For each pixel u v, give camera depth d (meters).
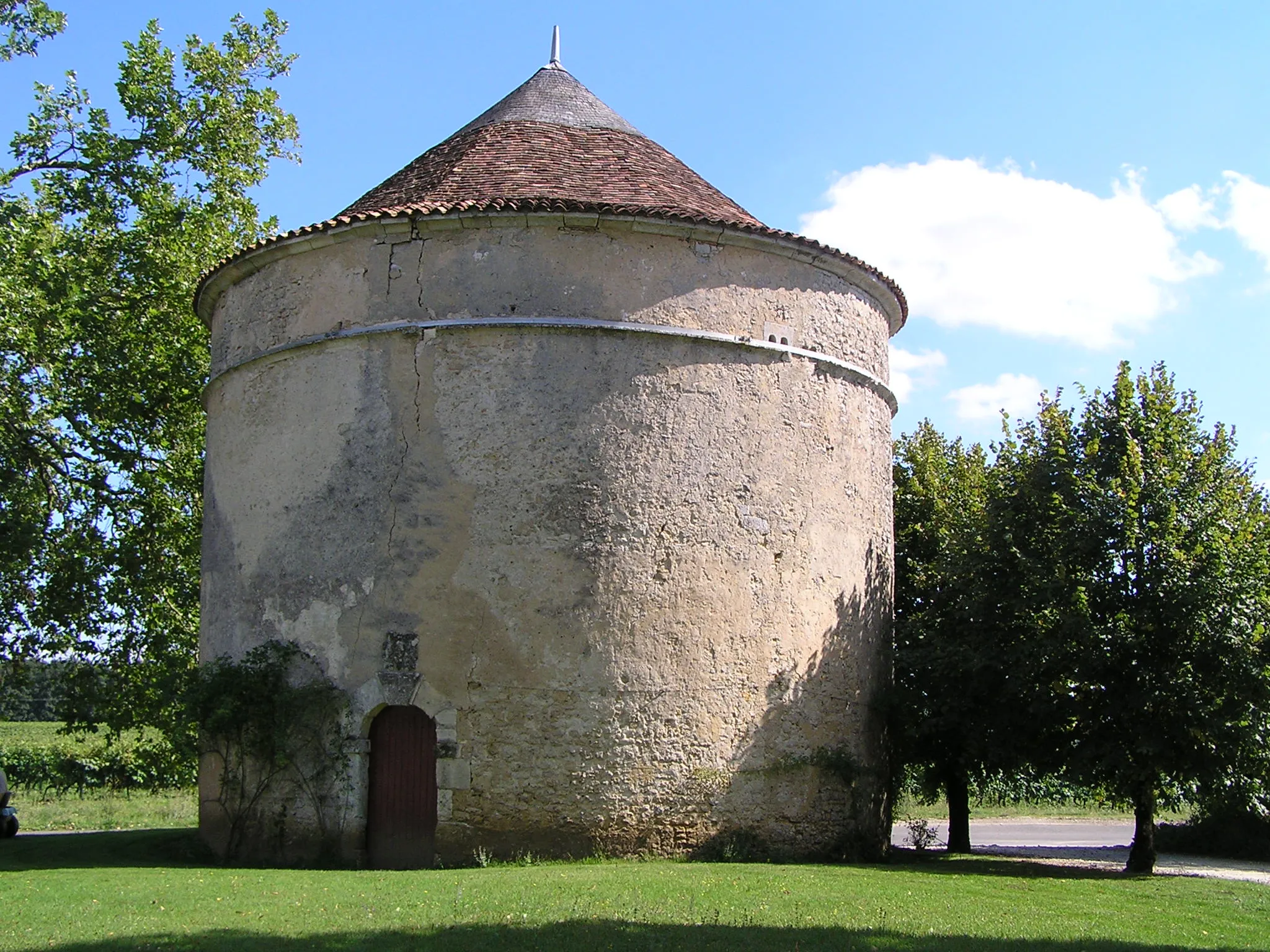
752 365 13.61
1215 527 13.69
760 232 13.63
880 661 15.02
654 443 12.91
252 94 21.56
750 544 13.26
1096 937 8.38
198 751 13.92
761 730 13.01
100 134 20.61
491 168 14.46
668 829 12.34
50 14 18.88
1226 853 19.47
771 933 7.87
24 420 19.06
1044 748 14.45
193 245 20.09
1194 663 13.45
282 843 12.59
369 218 13.17
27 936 7.62
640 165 15.06
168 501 20.41
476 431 12.76
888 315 16.27
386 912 8.52
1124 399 14.77
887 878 11.32
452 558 12.57
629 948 7.25
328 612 12.88
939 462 19.73
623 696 12.39
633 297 13.11
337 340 13.36
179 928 7.93
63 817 23.28
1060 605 13.73
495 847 12.02
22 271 18.42
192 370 20.16
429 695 12.33
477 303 12.98
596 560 12.54
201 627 14.66
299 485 13.38
